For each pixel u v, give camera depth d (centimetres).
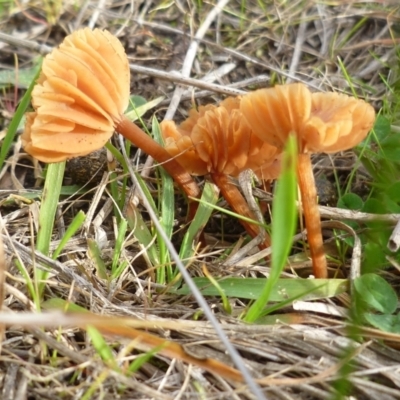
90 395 27
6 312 28
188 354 27
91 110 30
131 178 33
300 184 30
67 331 29
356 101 29
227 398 28
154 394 27
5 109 37
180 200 35
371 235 31
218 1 41
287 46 40
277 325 29
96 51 30
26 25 40
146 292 31
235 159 31
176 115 38
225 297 29
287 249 27
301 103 28
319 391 28
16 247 30
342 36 40
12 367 28
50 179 31
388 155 33
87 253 32
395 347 29
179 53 40
